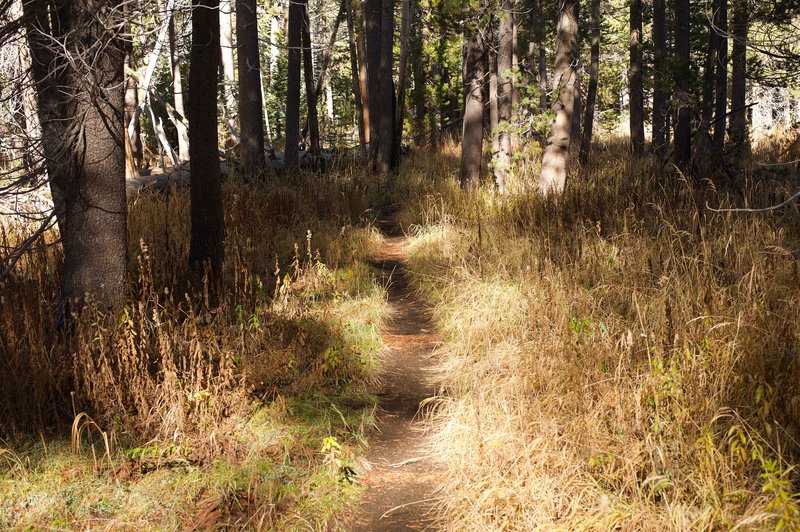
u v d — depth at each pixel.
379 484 4.39
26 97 6.34
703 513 3.21
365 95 21.69
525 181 13.07
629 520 3.31
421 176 16.98
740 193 9.29
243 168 13.84
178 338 5.43
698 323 4.84
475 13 12.38
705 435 3.58
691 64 15.38
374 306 7.83
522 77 13.41
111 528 3.68
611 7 26.62
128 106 17.00
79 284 5.59
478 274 7.94
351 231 11.20
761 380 4.00
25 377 4.82
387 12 17.72
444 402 5.43
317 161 17.00
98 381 4.79
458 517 3.84
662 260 6.78
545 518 3.52
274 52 31.08
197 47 7.31
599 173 13.36
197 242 7.60
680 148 14.93
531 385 4.85
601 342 5.05
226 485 4.12
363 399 5.66
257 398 5.26
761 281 5.50
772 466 3.31
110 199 5.61
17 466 4.08
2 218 8.42
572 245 7.77
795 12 11.29
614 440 4.02
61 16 5.38
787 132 18.22
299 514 3.93
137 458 4.32
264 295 7.32
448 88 25.75
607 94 34.25
